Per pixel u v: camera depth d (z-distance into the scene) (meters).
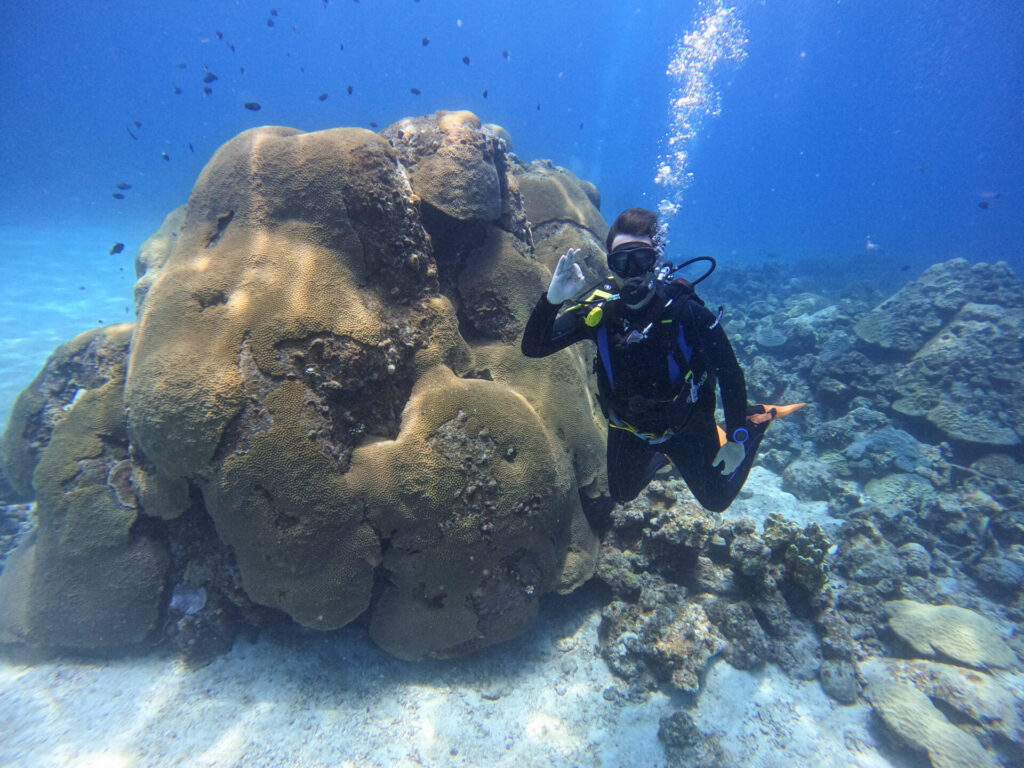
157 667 3.97
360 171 3.97
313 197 3.89
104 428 4.21
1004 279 10.03
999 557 5.64
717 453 3.11
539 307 2.84
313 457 3.38
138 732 3.54
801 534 4.46
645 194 66.25
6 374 9.70
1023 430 7.25
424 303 4.23
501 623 3.96
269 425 3.32
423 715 3.75
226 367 3.35
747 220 74.12
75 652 4.06
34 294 15.27
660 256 2.70
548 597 4.72
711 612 4.26
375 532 3.58
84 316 13.62
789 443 7.86
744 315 14.12
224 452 3.30
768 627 4.26
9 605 4.19
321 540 3.42
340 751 3.49
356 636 4.21
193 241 3.99
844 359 8.86
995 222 70.69
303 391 3.45
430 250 4.37
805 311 13.28
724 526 4.70
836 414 8.66
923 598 5.06
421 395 3.88
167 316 3.59
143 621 3.93
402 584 3.78
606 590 4.64
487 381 4.25
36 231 27.19
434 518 3.59
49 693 3.79
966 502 6.31
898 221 74.50
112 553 3.91
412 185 4.64
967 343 8.19
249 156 4.02
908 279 25.45
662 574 4.54
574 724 3.75
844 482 6.98
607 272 6.37
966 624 4.44
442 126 4.88
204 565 3.96
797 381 9.10
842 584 5.14
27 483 5.21
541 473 3.93
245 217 3.89
